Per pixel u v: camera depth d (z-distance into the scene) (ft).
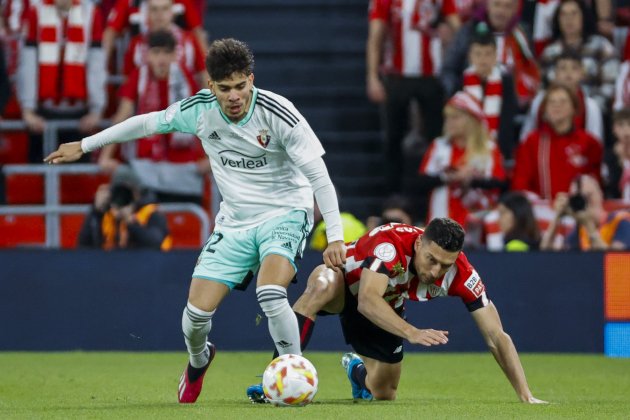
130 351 119.85
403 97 141.38
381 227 71.46
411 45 141.90
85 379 94.02
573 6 140.05
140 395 81.30
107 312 119.96
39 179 137.39
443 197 134.62
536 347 120.57
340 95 162.50
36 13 137.08
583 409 66.49
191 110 67.15
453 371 104.68
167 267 120.06
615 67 141.28
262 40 169.99
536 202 132.46
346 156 157.07
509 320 120.26
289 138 66.03
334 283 72.74
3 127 139.85
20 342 120.16
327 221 66.74
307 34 170.09
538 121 134.10
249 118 65.92
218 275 67.92
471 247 125.90
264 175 67.82
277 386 65.41
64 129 139.54
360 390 78.48
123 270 119.96
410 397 82.17
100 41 138.92
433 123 141.49
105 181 137.69
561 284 120.26
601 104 139.64
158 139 133.69
